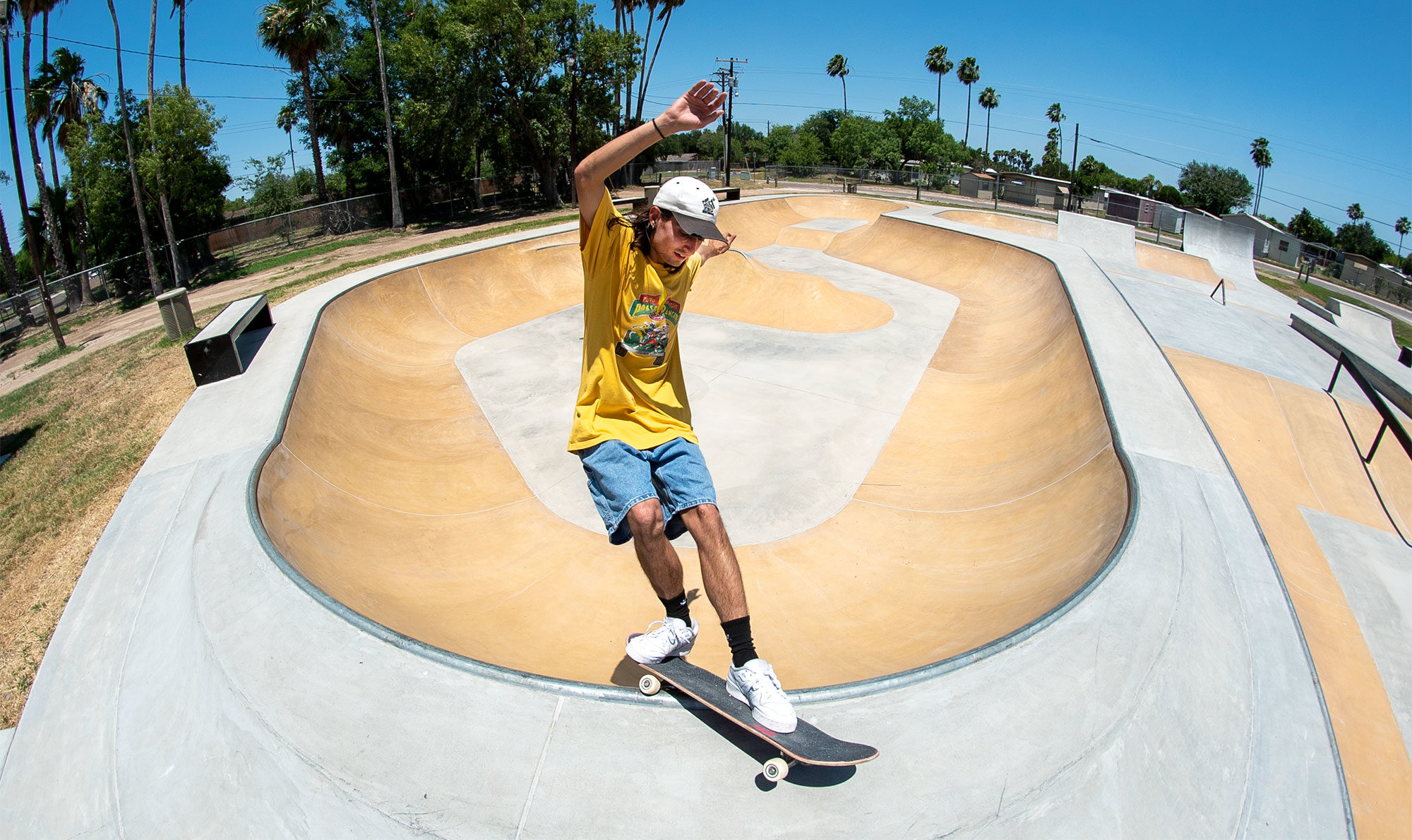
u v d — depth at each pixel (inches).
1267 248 1706.4
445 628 206.2
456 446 385.7
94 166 1035.3
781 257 941.8
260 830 105.3
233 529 197.6
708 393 454.9
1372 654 213.8
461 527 309.0
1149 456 254.7
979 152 3358.8
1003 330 565.9
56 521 335.6
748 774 97.9
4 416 526.0
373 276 564.4
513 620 233.5
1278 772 129.2
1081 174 2844.5
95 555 207.8
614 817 93.0
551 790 97.3
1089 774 107.9
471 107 1212.5
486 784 99.0
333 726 112.7
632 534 82.2
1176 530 199.5
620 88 1380.4
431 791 99.0
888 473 355.9
